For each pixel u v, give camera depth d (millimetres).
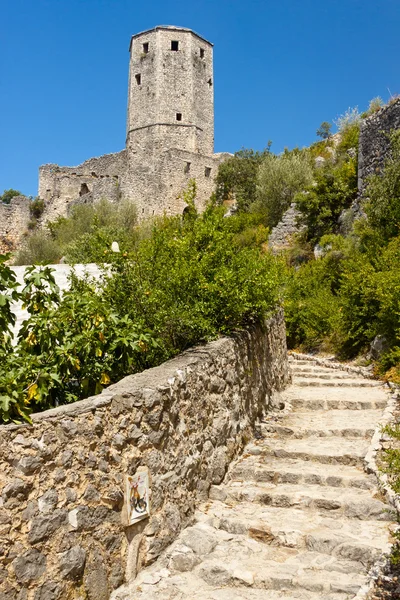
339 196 18719
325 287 14805
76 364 4348
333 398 8305
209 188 45281
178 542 4309
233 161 45250
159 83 45062
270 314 7910
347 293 11891
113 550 3672
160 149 44750
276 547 4324
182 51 45719
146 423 4199
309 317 13547
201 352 5629
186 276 6199
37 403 4031
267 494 5082
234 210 36938
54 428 3385
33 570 3072
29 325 4469
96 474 3615
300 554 4184
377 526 4480
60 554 3246
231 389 6105
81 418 3580
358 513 4668
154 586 3758
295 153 33688
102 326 4695
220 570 3930
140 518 3936
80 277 7367
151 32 45625
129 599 3582
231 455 5844
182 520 4547
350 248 14883
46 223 41781
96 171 48062
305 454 5961
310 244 18797
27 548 3070
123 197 39219
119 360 5152
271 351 8367
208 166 45312
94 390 4777
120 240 6879
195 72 46125
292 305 13820
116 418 3900
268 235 22375
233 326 6941
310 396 8594
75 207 36875
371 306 10859
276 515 4773
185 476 4715
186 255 6543
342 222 17906
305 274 15797
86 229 32938
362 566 3941
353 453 5820
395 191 13719
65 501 3340
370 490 5102
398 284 9852
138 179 40094
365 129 17297
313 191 19344
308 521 4621
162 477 4301
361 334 11414
